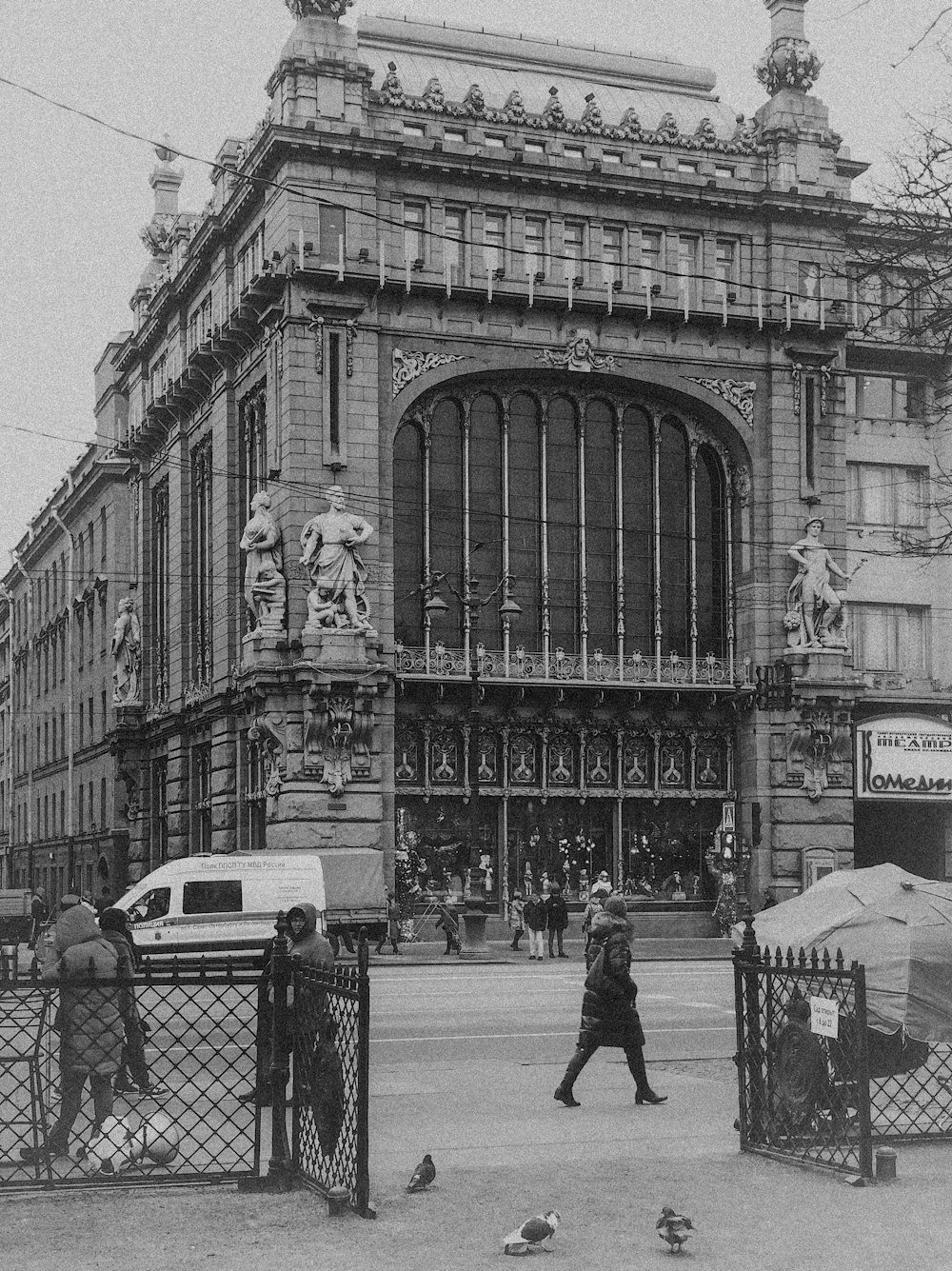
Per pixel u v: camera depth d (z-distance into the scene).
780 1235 10.12
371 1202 11.15
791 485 51.00
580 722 49.81
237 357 52.28
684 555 51.56
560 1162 12.62
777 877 49.66
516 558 49.66
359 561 45.22
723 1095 16.42
